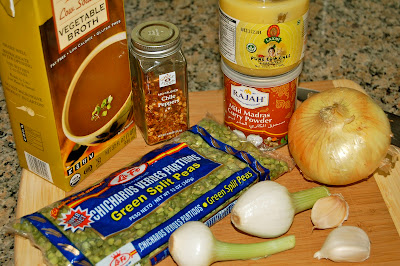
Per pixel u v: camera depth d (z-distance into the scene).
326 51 1.29
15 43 0.78
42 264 0.82
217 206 0.86
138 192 0.86
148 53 0.91
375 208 0.89
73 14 0.79
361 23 1.37
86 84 0.87
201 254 0.78
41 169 0.93
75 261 0.78
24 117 0.87
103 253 0.78
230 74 0.92
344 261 0.81
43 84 0.80
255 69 0.87
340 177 0.87
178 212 0.84
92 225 0.81
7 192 0.99
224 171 0.90
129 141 1.03
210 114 1.03
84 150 0.92
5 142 1.09
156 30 0.94
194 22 1.37
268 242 0.81
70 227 0.81
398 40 1.32
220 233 0.86
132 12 1.39
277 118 0.95
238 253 0.80
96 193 0.87
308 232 0.86
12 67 0.82
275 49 0.85
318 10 1.42
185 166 0.90
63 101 0.83
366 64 1.26
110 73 0.91
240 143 0.96
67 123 0.86
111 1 0.85
